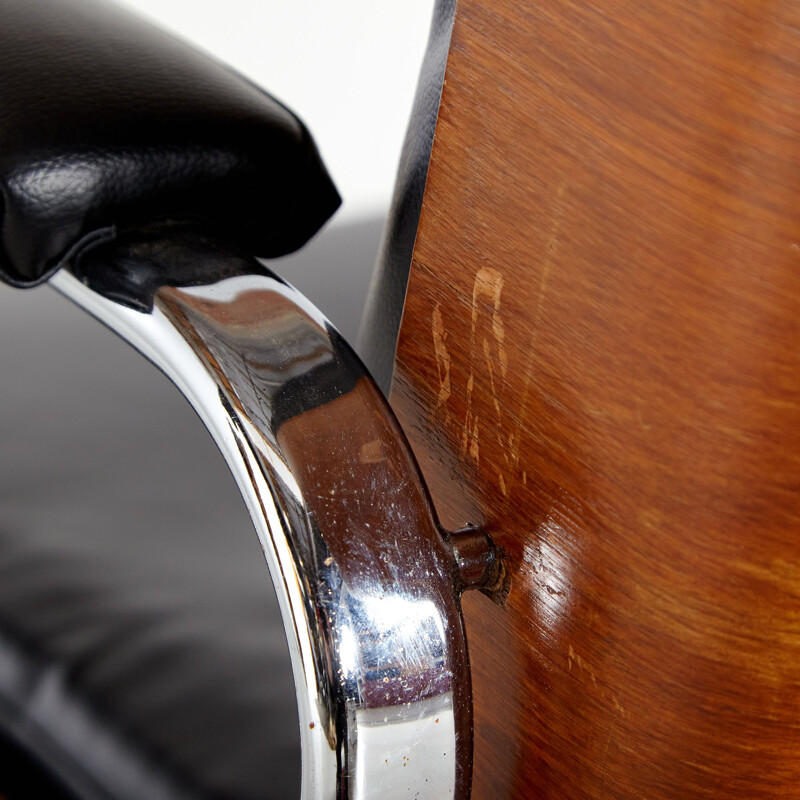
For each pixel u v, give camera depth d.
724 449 0.49
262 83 1.67
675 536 0.50
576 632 0.52
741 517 0.49
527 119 0.51
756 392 0.49
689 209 0.48
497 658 0.55
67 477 0.65
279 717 0.58
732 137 0.48
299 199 0.58
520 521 0.53
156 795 0.57
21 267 0.54
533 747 0.54
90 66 0.55
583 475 0.51
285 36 1.76
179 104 0.55
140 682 0.59
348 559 0.52
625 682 0.52
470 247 0.52
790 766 0.51
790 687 0.51
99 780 0.58
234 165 0.56
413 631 0.52
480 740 0.56
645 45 0.48
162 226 0.56
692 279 0.49
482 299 0.53
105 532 0.63
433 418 0.55
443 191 0.53
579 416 0.51
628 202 0.49
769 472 0.49
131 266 0.55
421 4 1.69
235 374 0.53
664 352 0.49
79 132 0.54
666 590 0.50
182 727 0.58
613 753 0.52
